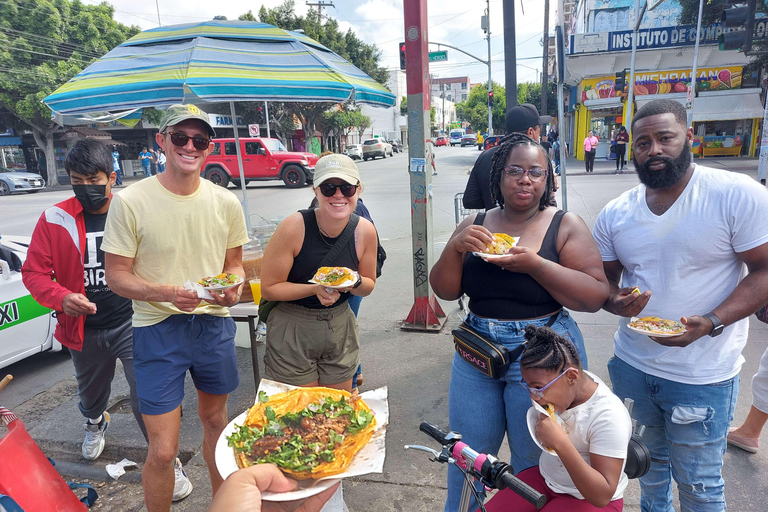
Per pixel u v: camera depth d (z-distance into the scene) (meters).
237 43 3.90
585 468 1.54
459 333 2.02
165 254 2.26
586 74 25.89
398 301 6.06
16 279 4.43
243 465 1.22
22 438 1.86
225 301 2.14
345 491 2.81
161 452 2.23
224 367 2.43
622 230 2.08
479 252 1.88
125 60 3.74
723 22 8.86
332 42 31.61
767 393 2.84
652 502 2.19
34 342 4.59
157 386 2.24
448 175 21.80
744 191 1.81
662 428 2.10
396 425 3.44
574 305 1.90
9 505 1.66
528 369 1.60
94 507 2.86
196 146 2.18
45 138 28.23
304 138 34.12
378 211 12.80
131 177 32.03
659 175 1.88
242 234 2.55
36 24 25.88
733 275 1.92
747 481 2.73
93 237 2.79
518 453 2.01
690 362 1.89
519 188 1.96
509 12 7.95
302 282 2.54
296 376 2.56
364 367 4.32
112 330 2.83
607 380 3.90
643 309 2.03
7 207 17.58
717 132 24.17
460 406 2.08
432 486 2.83
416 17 4.40
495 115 57.62
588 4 30.20
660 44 23.97
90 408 3.16
